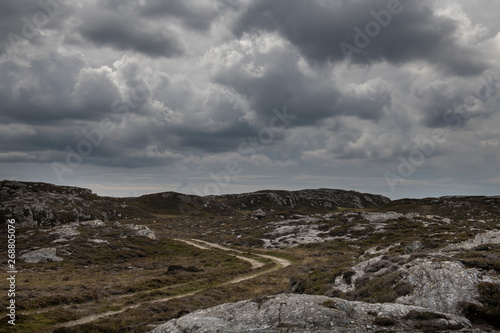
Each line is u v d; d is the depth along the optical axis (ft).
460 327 48.98
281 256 233.14
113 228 310.04
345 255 214.07
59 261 205.67
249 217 462.60
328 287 88.22
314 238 287.07
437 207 548.31
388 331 48.78
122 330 72.18
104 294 114.32
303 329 50.90
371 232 273.33
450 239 158.61
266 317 57.16
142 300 110.11
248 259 225.35
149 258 240.73
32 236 267.59
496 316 51.11
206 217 564.30
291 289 113.60
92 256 224.74
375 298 67.41
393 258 89.56
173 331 55.72
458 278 60.54
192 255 255.29
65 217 386.11
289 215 433.89
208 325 55.06
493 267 66.49
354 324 52.06
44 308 91.40
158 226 423.23
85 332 72.33
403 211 560.20
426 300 59.00
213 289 124.57
